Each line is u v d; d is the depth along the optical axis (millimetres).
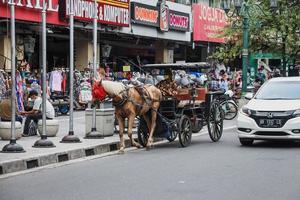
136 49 33531
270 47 31062
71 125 15383
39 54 26125
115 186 10086
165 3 31844
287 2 30141
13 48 12938
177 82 16484
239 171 11492
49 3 22703
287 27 29734
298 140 15031
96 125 16719
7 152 13148
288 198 8930
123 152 14672
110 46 29297
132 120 14938
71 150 13773
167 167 12148
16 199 9102
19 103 18781
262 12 30188
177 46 36344
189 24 34656
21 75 21656
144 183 10320
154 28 31156
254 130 15156
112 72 28578
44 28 14039
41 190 9836
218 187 9859
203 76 22047
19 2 21312
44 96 14258
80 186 10148
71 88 15375
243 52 27250
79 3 24203
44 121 14305
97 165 12695
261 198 8945
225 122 23906
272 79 16984
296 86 16344
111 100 16391
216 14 37500
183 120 15727
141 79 19391
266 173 11250
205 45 37812
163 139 17609
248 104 15789
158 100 15406
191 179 10648
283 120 14945
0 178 11141
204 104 16812
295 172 11344
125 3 27828
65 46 28922
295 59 31859
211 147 15625
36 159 12656
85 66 27750
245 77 27031
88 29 25812
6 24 22906
